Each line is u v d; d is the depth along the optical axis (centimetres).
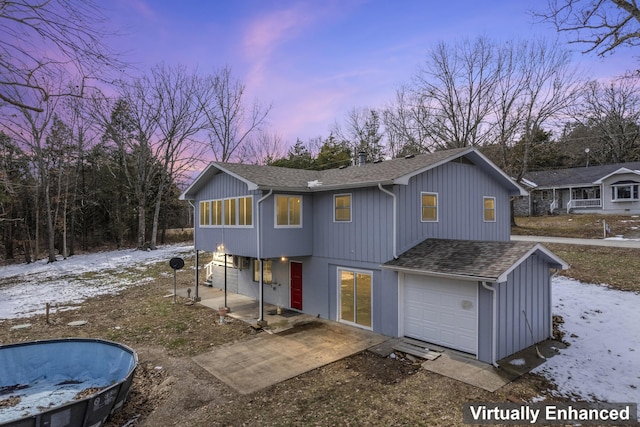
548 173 3634
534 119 2561
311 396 668
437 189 1120
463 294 852
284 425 574
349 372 771
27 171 2688
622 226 2322
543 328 940
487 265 815
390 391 681
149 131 2962
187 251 2781
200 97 3200
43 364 817
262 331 1056
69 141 2720
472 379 721
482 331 808
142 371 797
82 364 824
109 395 586
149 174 2983
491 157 2706
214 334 1039
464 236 1222
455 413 600
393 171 1056
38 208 2777
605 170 3241
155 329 1089
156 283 1784
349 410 615
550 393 669
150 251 2828
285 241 1173
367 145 4144
